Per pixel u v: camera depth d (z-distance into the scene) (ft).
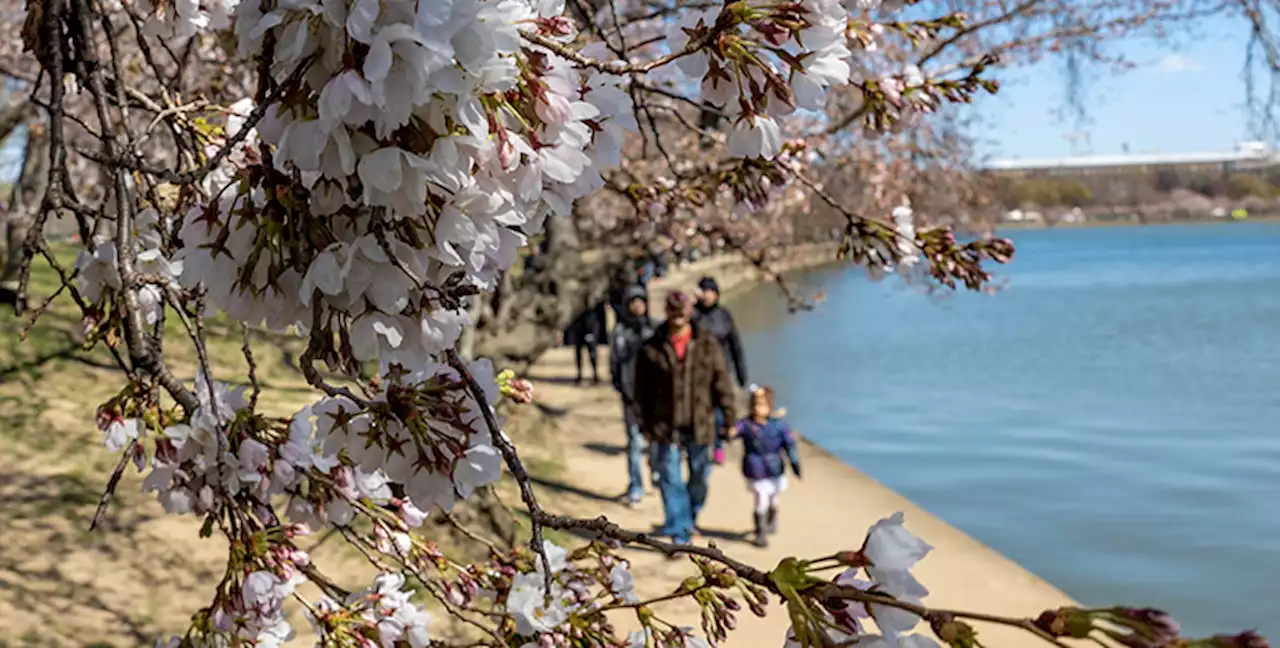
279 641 6.37
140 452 5.58
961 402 57.77
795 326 95.91
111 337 5.68
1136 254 262.26
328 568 18.47
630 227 23.76
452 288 3.90
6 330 31.55
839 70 4.52
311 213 3.74
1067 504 36.52
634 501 29.22
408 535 6.64
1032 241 404.98
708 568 4.88
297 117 3.47
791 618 3.63
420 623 6.15
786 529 28.07
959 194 46.65
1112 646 2.94
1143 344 85.40
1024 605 23.72
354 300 3.72
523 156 3.95
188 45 8.43
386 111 3.33
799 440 42.57
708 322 32.19
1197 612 26.35
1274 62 19.19
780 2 4.51
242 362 30.60
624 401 29.43
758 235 35.63
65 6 6.17
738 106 4.76
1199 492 38.50
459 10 3.27
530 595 6.26
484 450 4.59
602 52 4.65
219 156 3.85
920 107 8.11
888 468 42.04
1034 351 80.38
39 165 29.68
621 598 6.26
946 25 7.82
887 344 83.61
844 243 8.48
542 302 26.35
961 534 29.40
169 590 18.69
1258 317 107.34
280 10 3.32
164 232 5.67
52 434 25.57
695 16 4.74
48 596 17.63
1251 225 551.18
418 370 4.54
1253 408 56.70
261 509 5.81
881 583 3.57
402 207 3.53
